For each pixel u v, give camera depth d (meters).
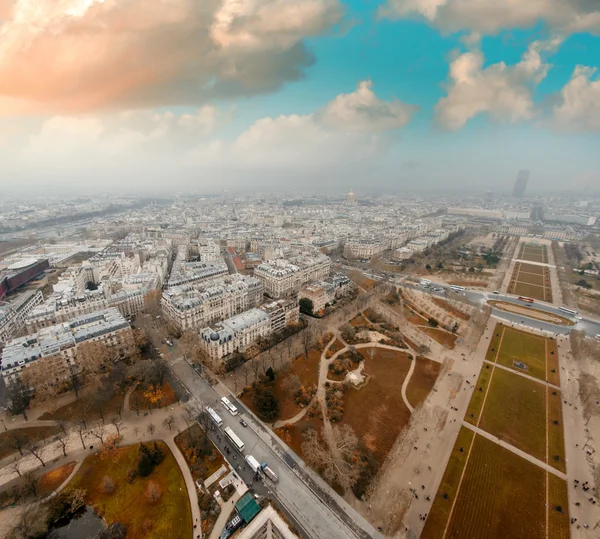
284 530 195.00
